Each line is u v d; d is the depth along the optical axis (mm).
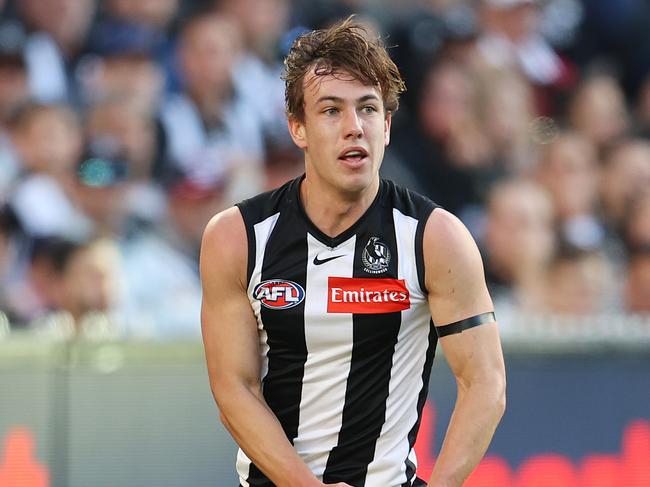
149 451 15680
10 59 21094
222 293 9773
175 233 21469
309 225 9664
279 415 9969
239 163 22125
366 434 9836
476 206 23594
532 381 16406
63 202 20797
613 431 16531
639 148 25000
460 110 23750
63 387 15555
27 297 19922
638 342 16734
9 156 20719
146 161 21547
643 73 25828
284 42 23141
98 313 19875
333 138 9242
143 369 15781
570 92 25156
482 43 24391
